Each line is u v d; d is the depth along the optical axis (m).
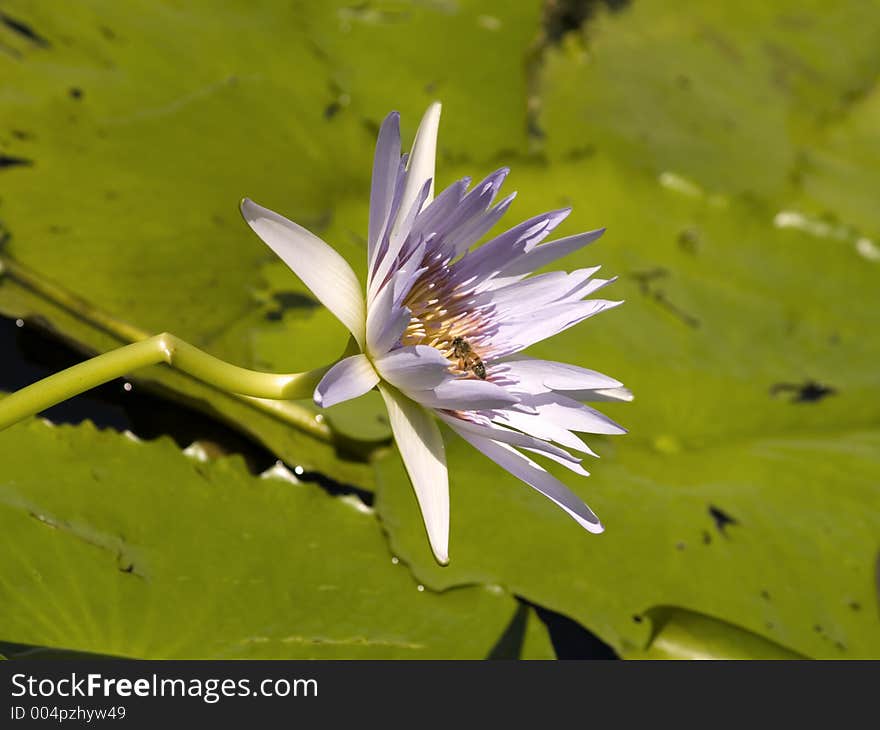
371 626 0.90
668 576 0.95
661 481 0.99
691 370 1.04
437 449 0.84
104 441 0.92
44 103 1.02
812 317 1.08
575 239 0.87
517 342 0.87
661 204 1.12
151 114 1.05
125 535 0.90
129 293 0.97
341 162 1.08
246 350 0.97
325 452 0.96
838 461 1.01
